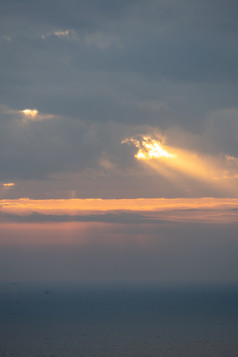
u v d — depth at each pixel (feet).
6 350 280.51
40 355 265.13
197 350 278.67
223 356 261.44
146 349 282.77
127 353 269.64
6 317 478.59
